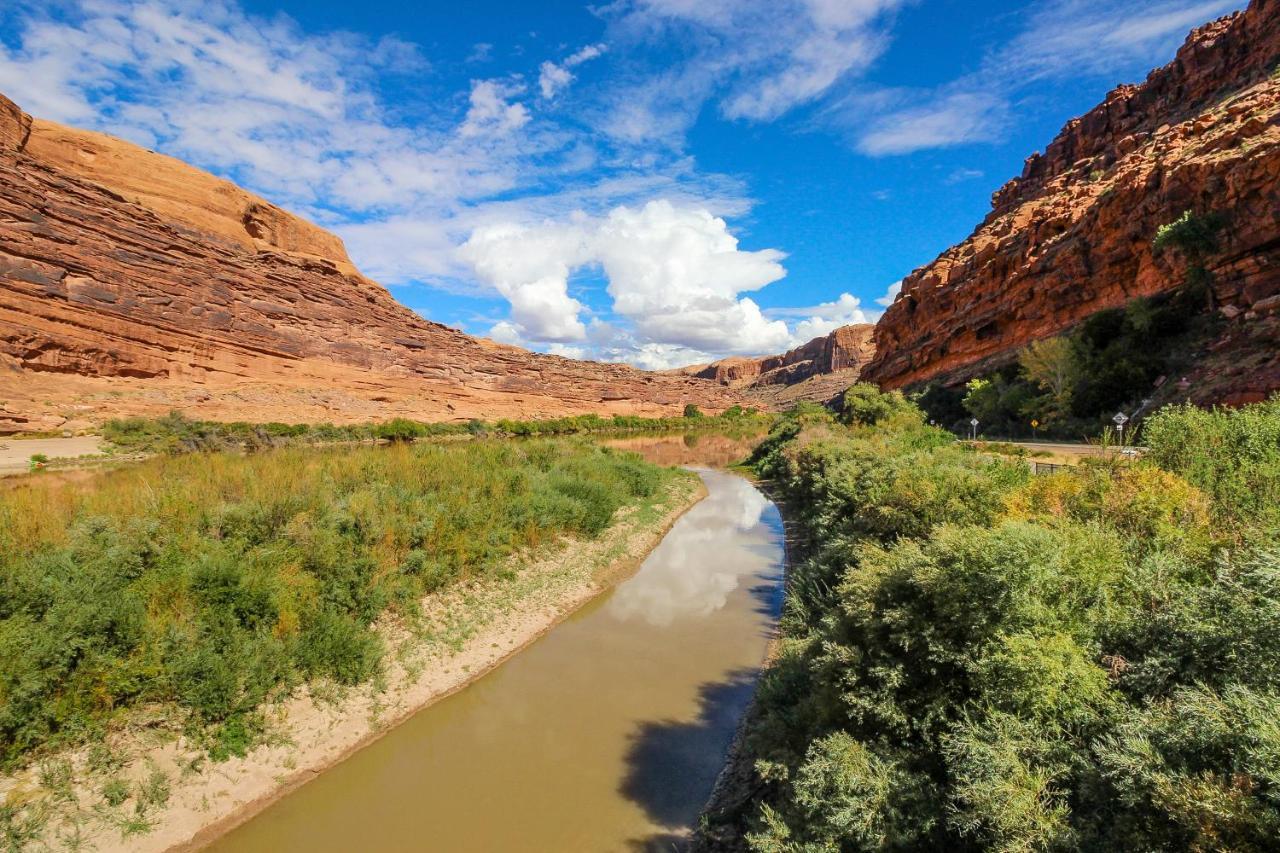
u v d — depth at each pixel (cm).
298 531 886
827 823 382
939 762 385
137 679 604
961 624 399
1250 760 229
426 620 941
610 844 548
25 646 550
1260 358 1961
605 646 984
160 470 1364
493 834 568
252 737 650
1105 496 600
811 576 973
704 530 1869
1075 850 262
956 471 832
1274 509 503
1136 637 362
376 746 709
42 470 2350
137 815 543
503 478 1500
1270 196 2495
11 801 498
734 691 826
